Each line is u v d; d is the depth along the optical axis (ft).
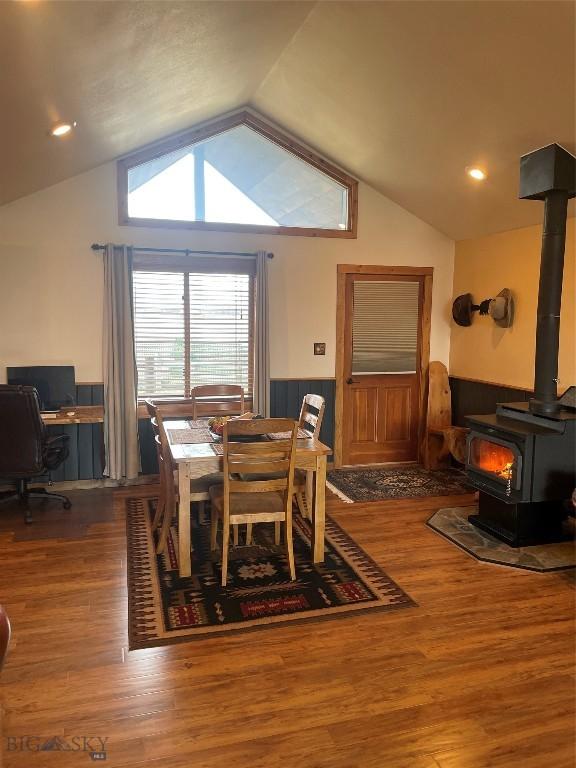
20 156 11.96
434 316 19.20
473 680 7.73
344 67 12.47
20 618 9.17
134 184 16.14
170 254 16.39
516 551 11.90
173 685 7.55
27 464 13.50
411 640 8.68
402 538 12.71
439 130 13.09
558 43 9.14
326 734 6.70
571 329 14.23
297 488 12.82
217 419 12.55
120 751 6.40
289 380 17.97
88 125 12.03
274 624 9.10
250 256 17.07
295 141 17.33
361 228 18.15
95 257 15.74
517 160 12.82
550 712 7.13
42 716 6.94
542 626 9.13
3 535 12.69
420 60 11.07
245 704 7.19
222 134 16.85
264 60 13.25
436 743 6.58
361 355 18.70
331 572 10.96
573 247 14.06
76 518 13.78
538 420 12.14
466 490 16.26
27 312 15.40
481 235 17.69
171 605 9.64
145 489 16.14
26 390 12.89
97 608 9.52
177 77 11.66
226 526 10.37
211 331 17.06
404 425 19.34
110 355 15.61
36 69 8.48
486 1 9.00
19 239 15.16
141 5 8.08
